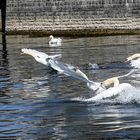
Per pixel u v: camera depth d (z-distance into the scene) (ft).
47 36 205.77
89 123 51.47
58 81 80.48
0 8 225.15
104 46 149.48
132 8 214.48
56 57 96.17
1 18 227.40
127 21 214.28
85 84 76.18
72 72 59.77
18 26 222.07
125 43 158.40
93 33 211.00
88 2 215.92
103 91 61.98
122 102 60.34
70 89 72.13
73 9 216.74
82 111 56.95
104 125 50.39
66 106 59.82
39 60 94.84
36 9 219.61
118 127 49.42
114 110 56.80
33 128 50.06
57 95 67.46
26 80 82.89
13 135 47.62
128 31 211.41
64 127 50.14
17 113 57.00
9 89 74.02
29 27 220.64
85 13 215.92
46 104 61.46
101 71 92.63
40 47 152.15
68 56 122.72
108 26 215.31
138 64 93.20
